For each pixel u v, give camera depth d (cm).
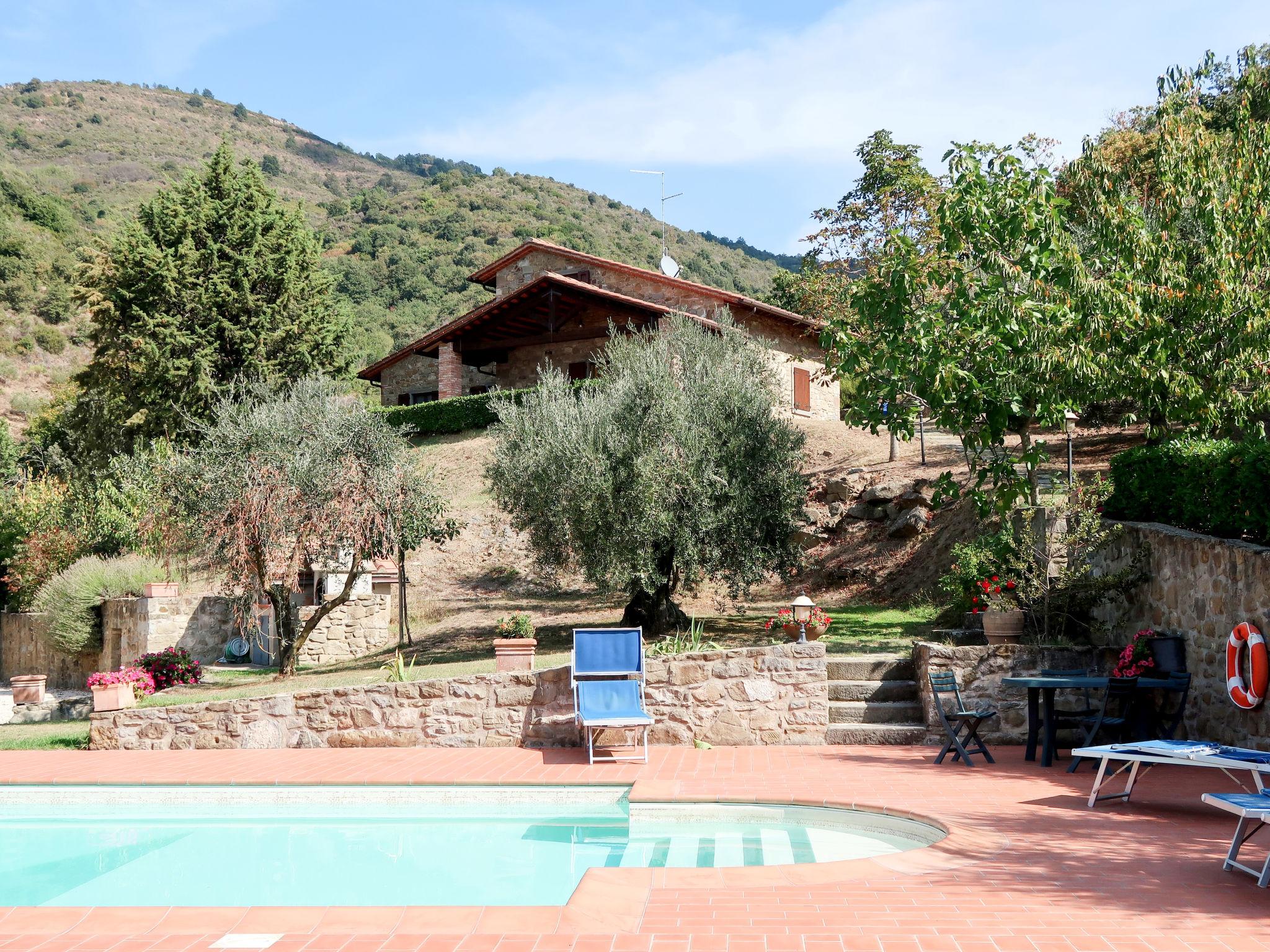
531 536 1499
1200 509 1016
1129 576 1108
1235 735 897
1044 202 1170
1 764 1059
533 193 13125
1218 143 1272
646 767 952
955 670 1068
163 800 924
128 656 1811
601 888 534
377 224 10619
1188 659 997
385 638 1761
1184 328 1185
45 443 3891
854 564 1750
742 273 11731
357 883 648
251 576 1465
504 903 592
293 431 1434
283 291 3045
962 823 680
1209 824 683
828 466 2100
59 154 13612
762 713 1079
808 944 436
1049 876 549
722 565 1430
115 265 2950
